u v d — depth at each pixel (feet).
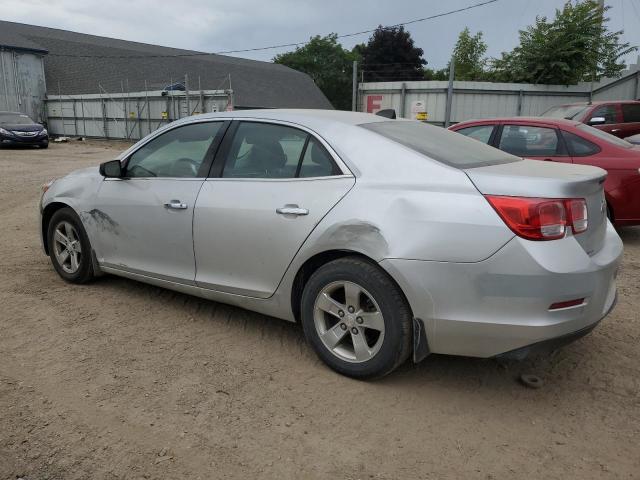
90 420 9.60
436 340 10.01
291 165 11.82
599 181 10.50
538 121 22.94
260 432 9.40
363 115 13.07
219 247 12.50
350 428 9.57
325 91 234.79
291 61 232.73
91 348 12.36
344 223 10.53
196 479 8.23
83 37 171.32
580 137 21.85
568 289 9.30
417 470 8.51
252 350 12.46
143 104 100.83
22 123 78.64
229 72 175.22
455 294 9.63
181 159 13.73
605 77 68.54
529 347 9.45
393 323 10.24
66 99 114.83
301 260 11.22
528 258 9.19
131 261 14.62
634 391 10.85
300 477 8.32
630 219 21.16
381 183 10.55
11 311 14.35
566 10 65.62
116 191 14.65
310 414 9.96
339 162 11.16
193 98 93.09
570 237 9.60
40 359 11.78
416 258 9.78
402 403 10.37
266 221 11.66
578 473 8.48
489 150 12.65
